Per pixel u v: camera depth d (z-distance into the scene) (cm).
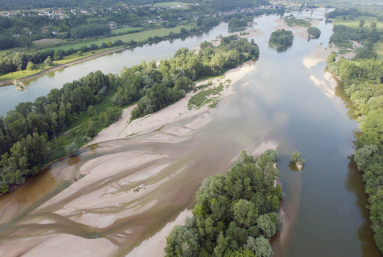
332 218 5681
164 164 7406
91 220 5581
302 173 7081
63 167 7400
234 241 4338
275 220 5038
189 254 4231
